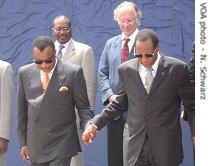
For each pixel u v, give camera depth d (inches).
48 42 441.7
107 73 555.5
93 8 735.7
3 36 768.3
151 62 425.7
